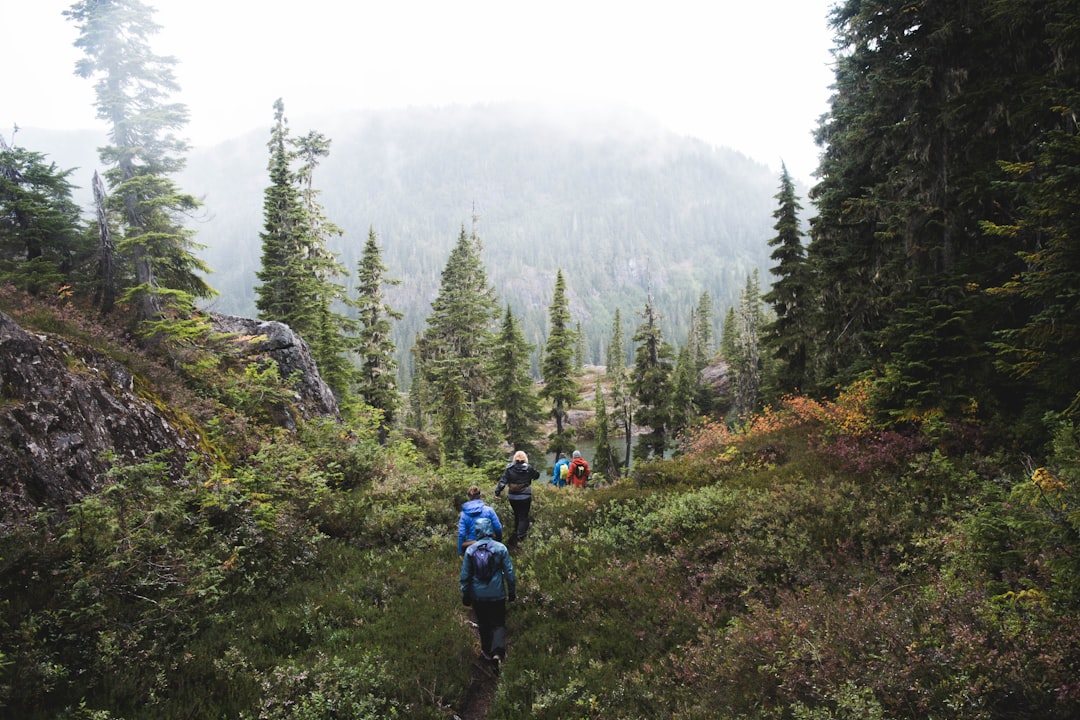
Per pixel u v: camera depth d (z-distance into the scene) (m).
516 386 40.59
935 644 4.45
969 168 12.13
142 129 16.30
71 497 7.79
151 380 12.10
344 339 30.23
